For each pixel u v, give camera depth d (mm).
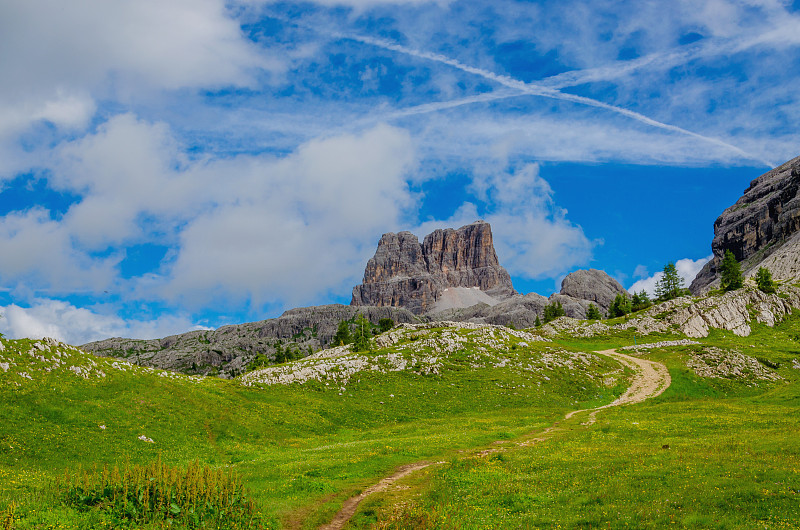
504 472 35844
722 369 101500
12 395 45344
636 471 32000
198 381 74250
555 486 30578
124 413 50844
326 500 29688
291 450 53875
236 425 59344
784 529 20938
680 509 24203
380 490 32281
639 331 152625
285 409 71438
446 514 25859
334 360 102250
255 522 23594
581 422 67562
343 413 75312
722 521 22109
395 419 75938
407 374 95500
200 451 48938
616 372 106000
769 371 100250
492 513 26203
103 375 56562
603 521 23531
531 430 61594
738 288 174250
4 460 36875
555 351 115188
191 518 22141
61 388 49906
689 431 51719
